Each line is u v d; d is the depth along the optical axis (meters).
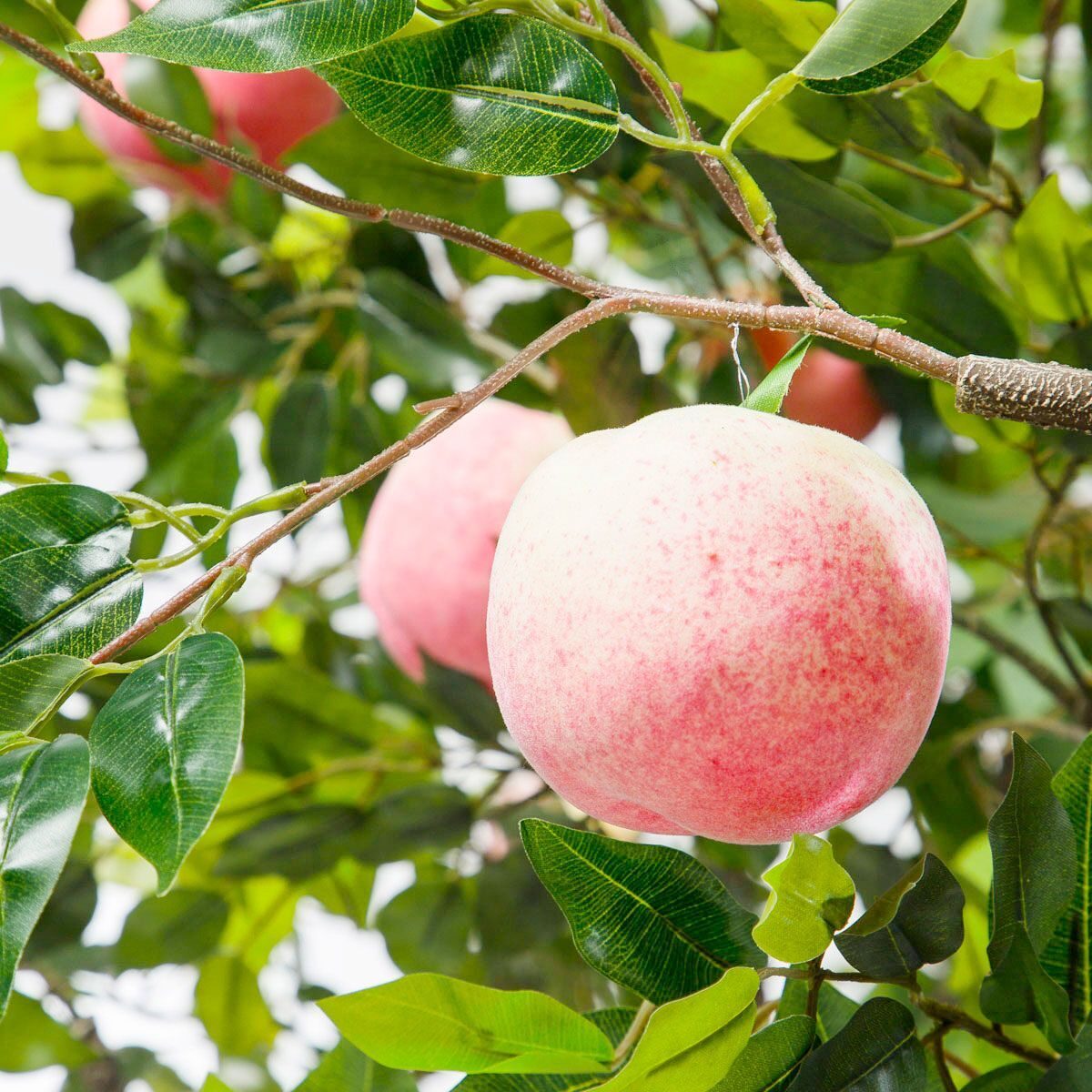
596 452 0.66
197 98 0.90
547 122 0.66
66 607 0.63
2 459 0.67
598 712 0.64
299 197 0.67
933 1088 0.69
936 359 0.64
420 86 0.65
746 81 0.76
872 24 0.65
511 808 0.90
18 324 1.03
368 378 0.98
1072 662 0.84
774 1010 0.70
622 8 0.79
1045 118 0.87
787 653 0.63
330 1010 0.66
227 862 0.89
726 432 0.65
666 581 0.63
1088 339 0.80
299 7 0.63
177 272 1.00
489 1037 0.66
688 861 0.67
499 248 0.67
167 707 0.61
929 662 0.65
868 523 0.64
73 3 0.90
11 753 0.60
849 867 0.88
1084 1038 0.65
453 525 0.83
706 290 0.99
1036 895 0.66
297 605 1.10
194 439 0.97
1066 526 0.88
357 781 0.93
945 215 0.86
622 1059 0.67
